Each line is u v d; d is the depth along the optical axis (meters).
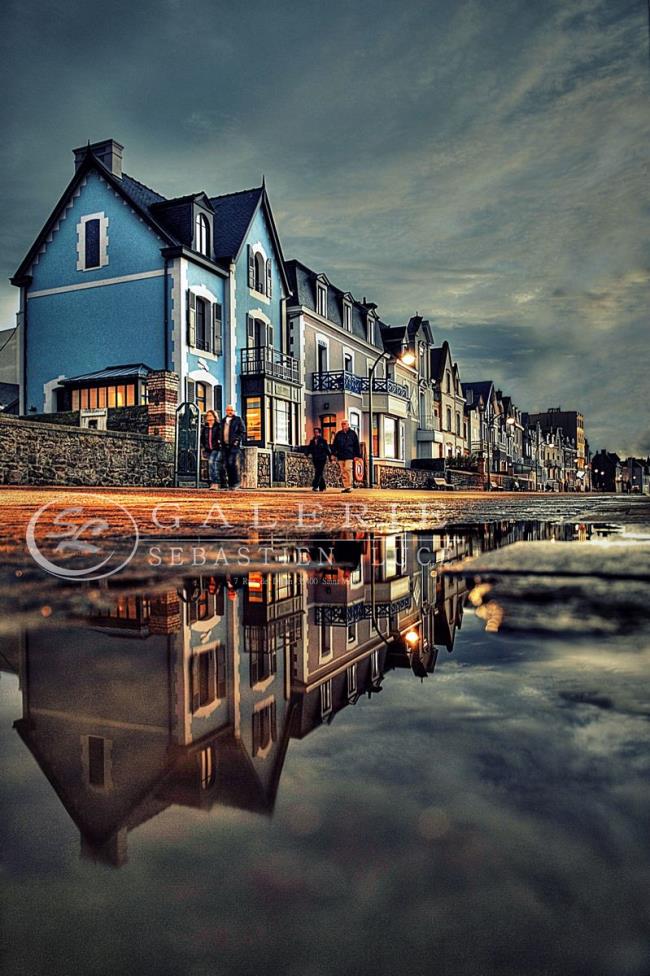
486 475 48.50
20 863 0.42
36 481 12.77
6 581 1.88
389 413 36.47
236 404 25.14
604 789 0.46
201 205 24.02
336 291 35.22
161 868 0.40
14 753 0.60
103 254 23.77
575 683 0.75
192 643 1.08
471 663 0.86
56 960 0.32
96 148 24.38
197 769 0.55
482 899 0.35
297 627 1.21
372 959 0.32
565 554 2.45
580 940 0.32
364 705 0.70
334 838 0.42
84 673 0.89
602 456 131.25
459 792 0.48
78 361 24.09
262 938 0.34
